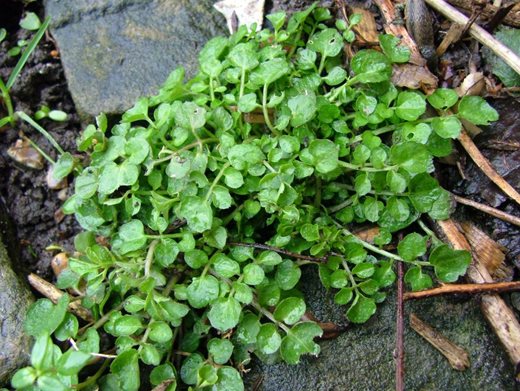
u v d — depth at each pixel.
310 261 0.17
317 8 0.20
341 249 0.17
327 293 0.18
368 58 0.18
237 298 0.16
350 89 0.18
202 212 0.17
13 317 0.18
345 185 0.18
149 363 0.16
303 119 0.17
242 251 0.17
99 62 0.21
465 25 0.19
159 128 0.18
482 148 0.19
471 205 0.18
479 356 0.17
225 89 0.18
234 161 0.17
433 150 0.18
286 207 0.17
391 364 0.17
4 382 0.17
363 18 0.20
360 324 0.18
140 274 0.17
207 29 0.21
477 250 0.18
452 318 0.18
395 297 0.18
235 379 0.16
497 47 0.19
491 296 0.18
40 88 0.22
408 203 0.18
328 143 0.17
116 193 0.18
